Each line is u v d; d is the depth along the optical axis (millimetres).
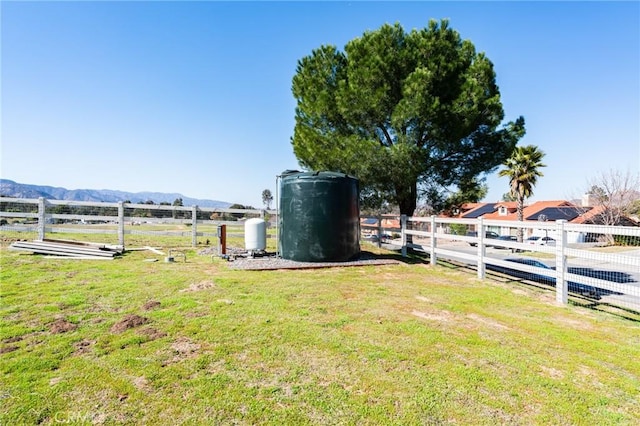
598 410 2324
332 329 3674
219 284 5586
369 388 2516
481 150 10461
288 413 2197
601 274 8055
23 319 3689
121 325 3551
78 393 2344
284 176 8727
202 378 2590
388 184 10516
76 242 8758
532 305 4945
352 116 10125
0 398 2250
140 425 2049
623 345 3457
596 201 26312
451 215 14789
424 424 2127
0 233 11703
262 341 3299
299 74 11906
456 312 4453
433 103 8789
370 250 11430
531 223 5758
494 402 2381
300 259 8164
